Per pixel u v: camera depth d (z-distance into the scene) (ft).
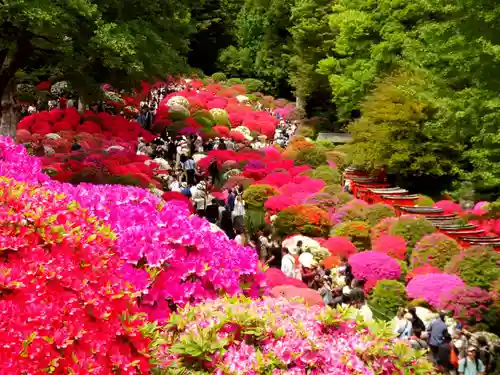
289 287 47.80
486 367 46.24
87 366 17.46
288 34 273.13
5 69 88.38
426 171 115.75
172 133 141.59
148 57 96.84
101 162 89.61
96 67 98.84
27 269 17.84
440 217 87.86
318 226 80.84
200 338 20.66
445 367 45.52
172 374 20.29
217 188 106.22
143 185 82.69
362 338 21.57
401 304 59.57
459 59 68.23
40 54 95.76
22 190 20.03
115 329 18.56
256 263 26.78
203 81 254.68
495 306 56.80
